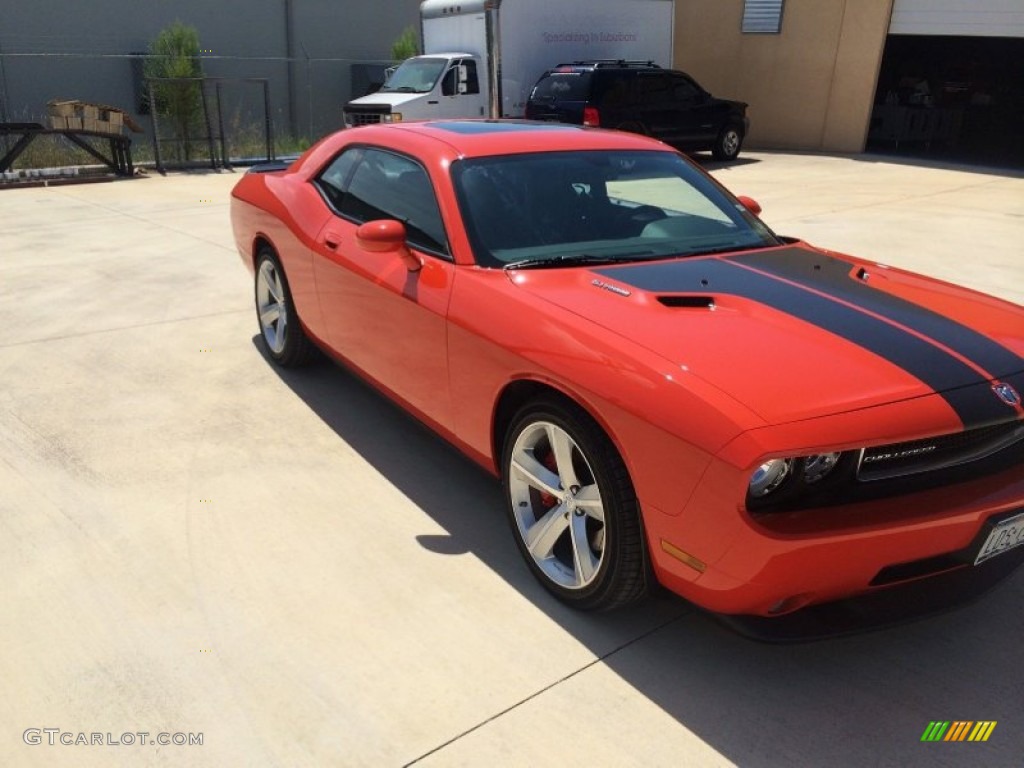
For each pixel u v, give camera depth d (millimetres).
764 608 2518
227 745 2467
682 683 2756
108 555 3359
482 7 15977
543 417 2969
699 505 2439
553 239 3590
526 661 2832
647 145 4336
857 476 2484
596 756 2463
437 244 3629
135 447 4266
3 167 13109
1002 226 10391
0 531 3510
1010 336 2947
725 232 3922
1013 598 3250
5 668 2746
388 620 3014
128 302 6742
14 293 6926
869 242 9359
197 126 16328
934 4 17500
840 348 2727
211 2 20047
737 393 2473
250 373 5281
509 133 4164
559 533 3066
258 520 3633
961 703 2703
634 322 2887
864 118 18922
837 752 2502
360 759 2428
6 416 4590
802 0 19141
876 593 2701
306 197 4789
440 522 3652
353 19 22281
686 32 21188
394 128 4430
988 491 2598
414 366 3707
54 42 18250
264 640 2898
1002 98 22625
